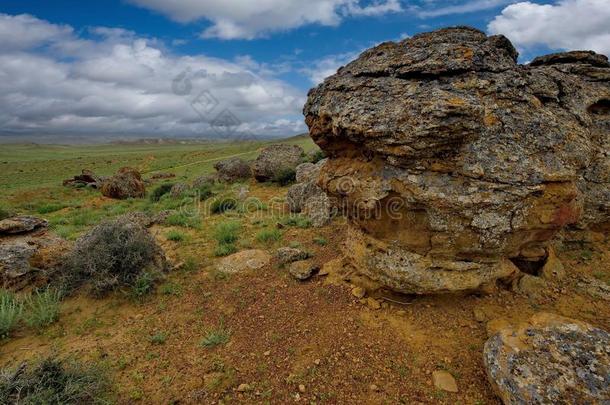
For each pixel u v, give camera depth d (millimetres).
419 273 5113
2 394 3660
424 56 5113
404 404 3799
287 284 6574
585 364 3422
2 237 7859
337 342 4781
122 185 21938
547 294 5434
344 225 9992
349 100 5363
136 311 6055
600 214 6871
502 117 4746
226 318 5648
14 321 5496
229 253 8609
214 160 49406
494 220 4660
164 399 4008
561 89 5762
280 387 4094
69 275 6648
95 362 4660
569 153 4848
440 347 4578
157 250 7633
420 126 4438
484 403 3730
